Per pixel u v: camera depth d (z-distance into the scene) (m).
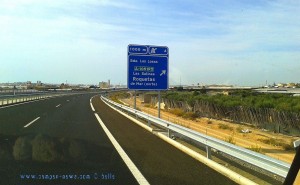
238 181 7.39
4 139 12.62
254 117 31.44
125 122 21.16
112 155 10.22
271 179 7.72
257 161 6.80
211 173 8.21
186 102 47.06
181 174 8.05
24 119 20.69
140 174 7.96
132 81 20.64
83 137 13.85
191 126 28.00
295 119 26.12
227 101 39.06
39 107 32.75
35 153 10.14
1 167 8.34
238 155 7.58
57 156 9.79
